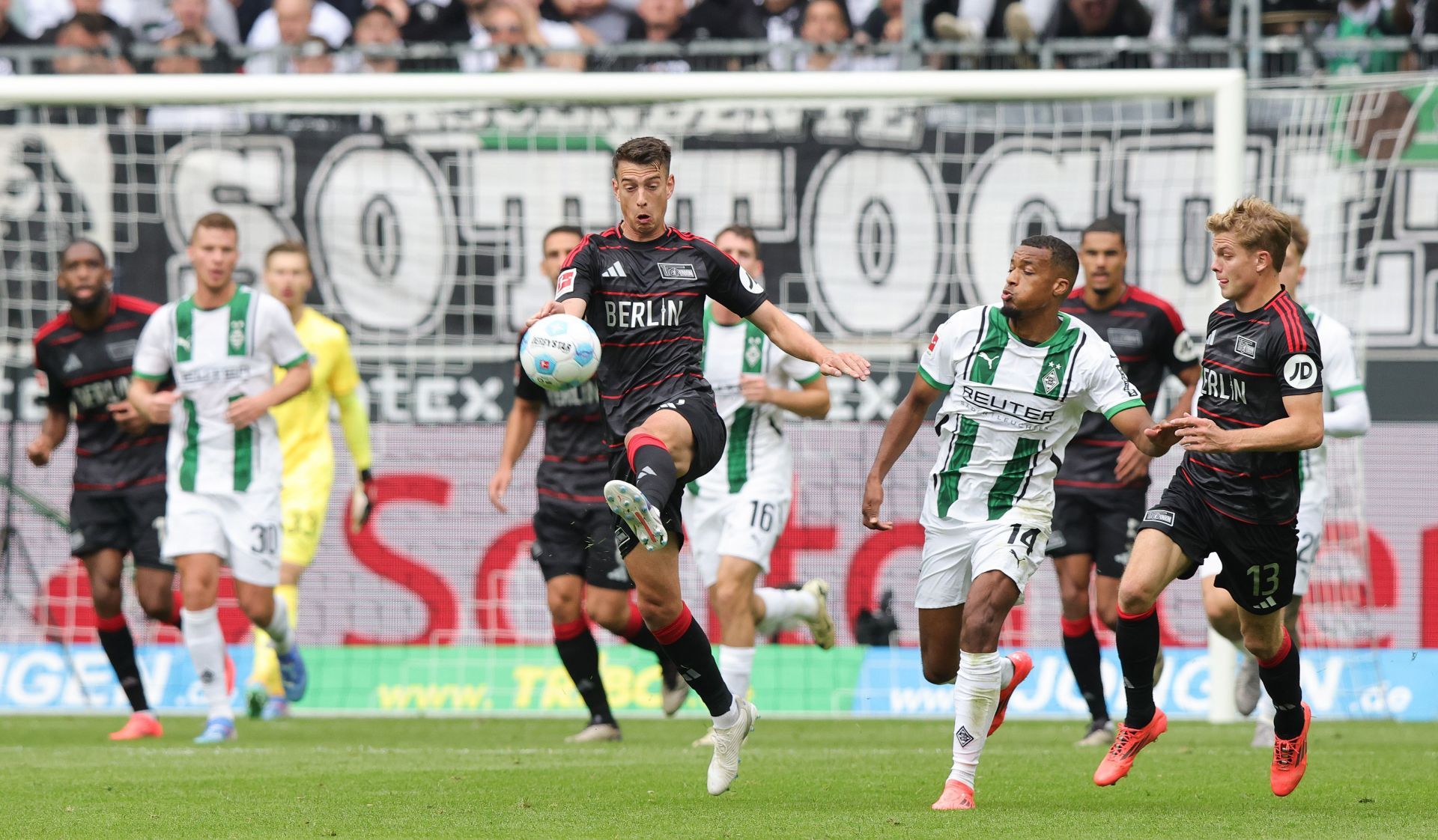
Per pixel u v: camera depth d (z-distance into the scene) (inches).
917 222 1480.1
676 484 677.3
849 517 1432.1
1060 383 711.7
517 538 1448.1
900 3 1688.0
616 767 887.7
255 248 1509.6
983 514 724.0
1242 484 709.9
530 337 677.9
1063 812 677.9
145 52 1593.3
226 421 1075.9
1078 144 1470.2
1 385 1464.1
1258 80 1481.3
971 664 697.0
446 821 645.3
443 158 1499.8
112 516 1149.1
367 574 1446.9
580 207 1501.0
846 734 1174.3
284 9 1716.3
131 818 664.4
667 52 1582.2
